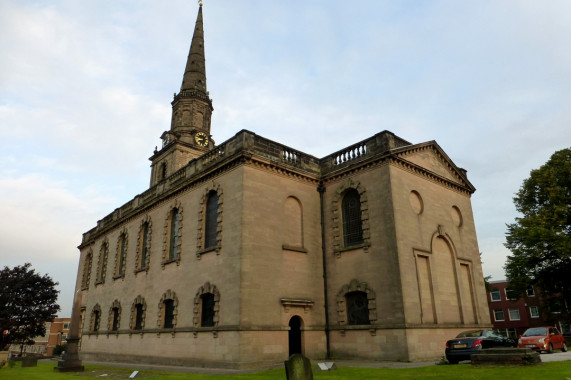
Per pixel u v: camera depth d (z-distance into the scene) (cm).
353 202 2845
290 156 2922
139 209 3769
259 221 2569
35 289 6194
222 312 2448
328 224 2917
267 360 2341
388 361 2328
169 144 4953
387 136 2694
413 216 2689
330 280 2789
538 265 4031
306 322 2623
